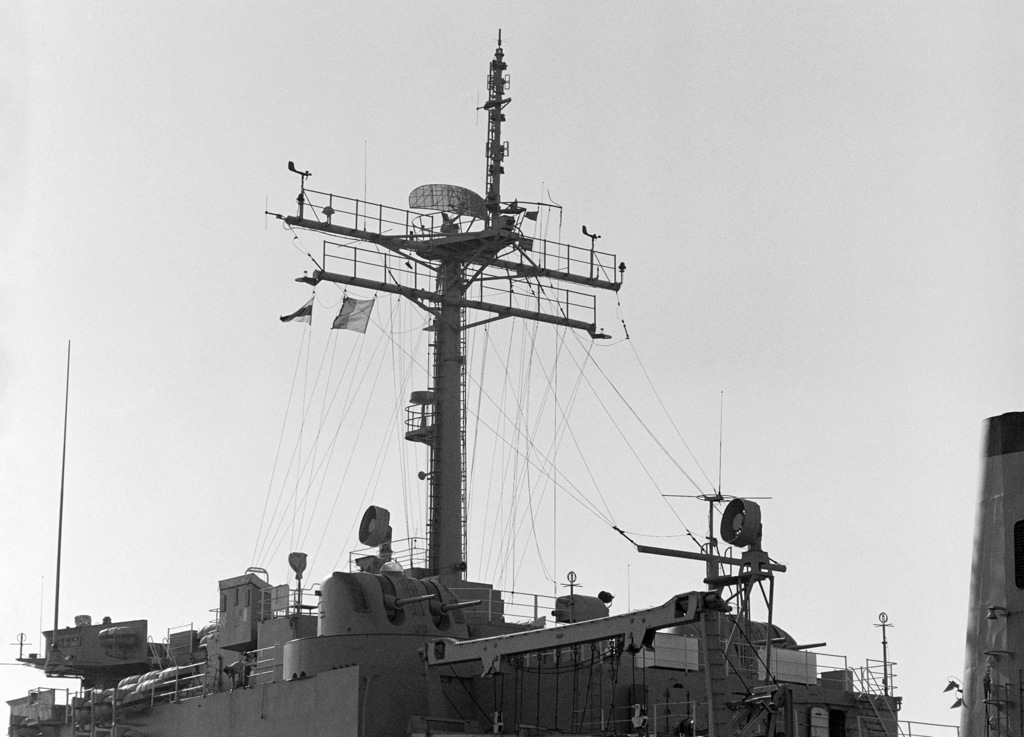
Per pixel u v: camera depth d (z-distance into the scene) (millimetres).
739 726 38094
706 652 37031
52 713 57594
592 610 48094
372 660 43125
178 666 53281
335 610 43875
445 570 49250
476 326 51469
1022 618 30875
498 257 51375
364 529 48562
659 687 45719
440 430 50344
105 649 57062
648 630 37188
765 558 38938
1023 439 31406
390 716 41875
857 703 47156
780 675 48812
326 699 42625
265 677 47250
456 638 44719
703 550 41719
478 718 42719
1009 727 30594
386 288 50531
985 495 32062
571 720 43875
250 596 49938
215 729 47031
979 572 32031
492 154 50844
